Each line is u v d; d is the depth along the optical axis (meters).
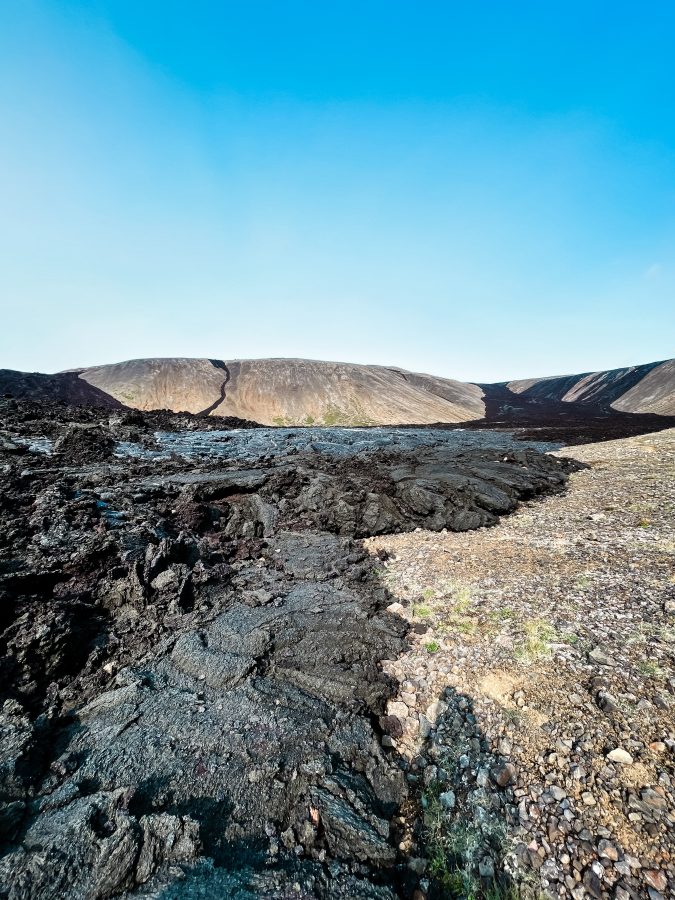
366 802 5.54
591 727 6.14
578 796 5.30
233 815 5.18
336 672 7.91
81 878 4.24
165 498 16.88
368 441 39.34
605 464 23.19
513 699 6.97
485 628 8.99
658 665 7.00
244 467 23.55
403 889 4.84
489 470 21.53
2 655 7.32
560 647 7.89
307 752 6.17
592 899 4.36
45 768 5.64
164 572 10.46
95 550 10.63
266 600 10.32
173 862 4.46
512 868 4.82
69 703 6.93
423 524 16.95
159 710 6.73
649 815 4.89
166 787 5.45
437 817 5.55
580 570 10.77
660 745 5.66
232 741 6.21
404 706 7.41
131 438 29.88
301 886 4.44
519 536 14.27
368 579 12.10
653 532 12.34
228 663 7.85
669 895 4.20
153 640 8.62
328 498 17.92
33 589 9.30
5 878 4.17
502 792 5.61
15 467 19.30
